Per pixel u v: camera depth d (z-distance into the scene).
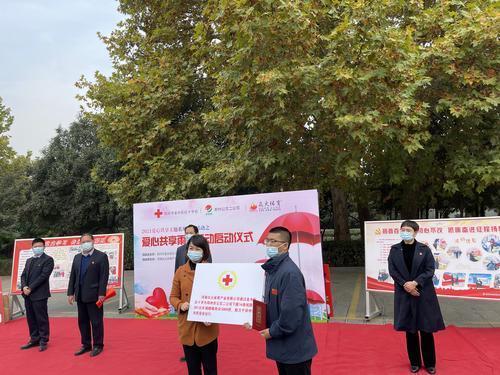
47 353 6.38
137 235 8.59
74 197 18.67
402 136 7.62
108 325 7.91
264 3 6.92
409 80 7.48
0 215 20.06
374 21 7.14
